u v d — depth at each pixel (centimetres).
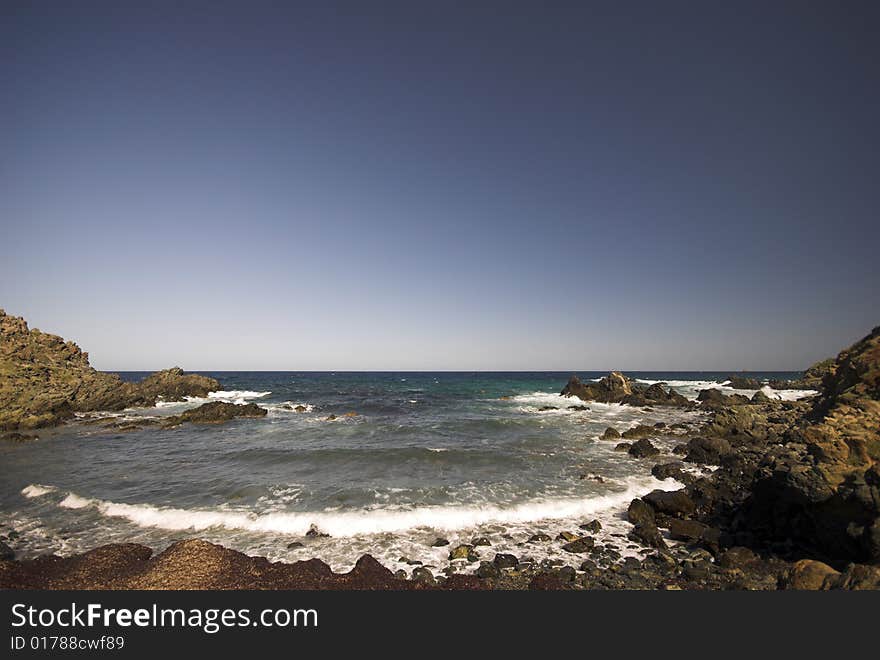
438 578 912
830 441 954
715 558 1023
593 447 2264
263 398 5212
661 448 2209
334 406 4281
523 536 1149
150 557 983
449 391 6444
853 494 845
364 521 1207
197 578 853
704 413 3622
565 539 1130
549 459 1980
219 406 3400
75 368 3894
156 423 3125
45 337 3859
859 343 1423
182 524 1198
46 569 912
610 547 1087
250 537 1116
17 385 3212
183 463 1880
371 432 2709
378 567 934
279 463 1872
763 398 3775
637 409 3944
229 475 1684
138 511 1283
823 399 1509
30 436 2538
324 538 1116
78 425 3069
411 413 3734
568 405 4334
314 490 1490
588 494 1481
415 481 1608
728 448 1925
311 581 866
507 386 7681
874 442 905
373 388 7106
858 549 859
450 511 1294
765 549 1026
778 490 1066
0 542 1083
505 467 1833
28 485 1568
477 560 1004
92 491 1488
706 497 1384
